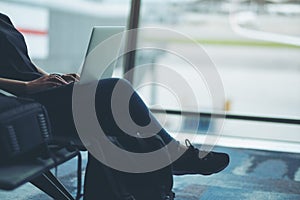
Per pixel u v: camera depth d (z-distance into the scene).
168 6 3.79
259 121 3.74
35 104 1.22
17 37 1.60
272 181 2.29
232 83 3.69
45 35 3.80
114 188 1.32
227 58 3.77
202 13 3.88
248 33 3.92
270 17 3.92
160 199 1.37
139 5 3.68
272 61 3.94
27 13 3.74
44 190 1.44
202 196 2.00
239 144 3.25
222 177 2.35
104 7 3.76
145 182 1.36
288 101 3.87
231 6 3.91
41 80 1.41
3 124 1.07
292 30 3.92
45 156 1.21
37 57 3.76
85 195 1.38
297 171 2.53
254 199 1.96
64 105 1.40
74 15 3.78
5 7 3.59
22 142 1.11
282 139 3.46
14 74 1.50
